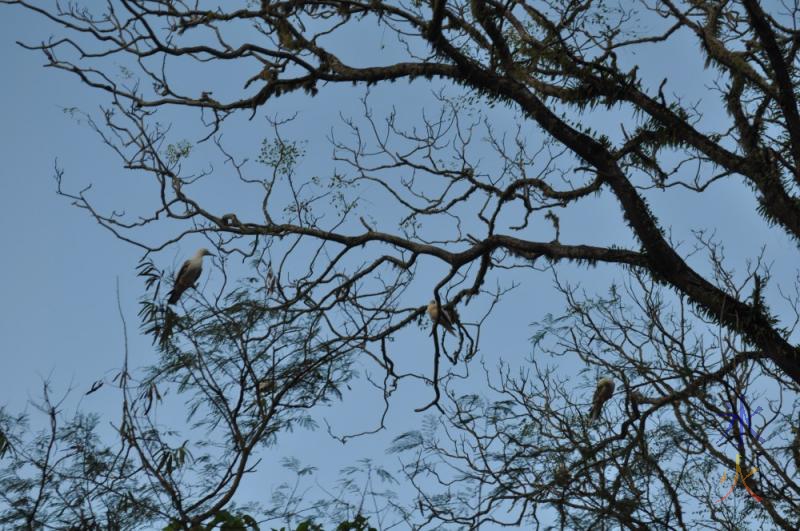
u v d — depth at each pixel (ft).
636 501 40.29
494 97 49.21
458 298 52.39
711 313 44.06
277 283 45.50
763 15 44.57
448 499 41.47
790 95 45.70
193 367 37.91
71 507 35.65
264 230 49.19
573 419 43.57
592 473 41.60
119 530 35.17
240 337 38.93
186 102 50.96
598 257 47.26
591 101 48.65
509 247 49.80
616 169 47.26
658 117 47.78
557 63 48.78
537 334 44.83
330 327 45.98
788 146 47.32
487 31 48.06
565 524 40.19
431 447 42.68
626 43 48.06
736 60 47.55
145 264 39.65
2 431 36.50
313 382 42.78
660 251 44.80
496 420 43.88
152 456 35.70
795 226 45.73
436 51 49.16
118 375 36.09
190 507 35.94
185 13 50.88
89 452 36.55
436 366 49.83
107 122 48.67
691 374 39.50
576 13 46.80
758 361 41.27
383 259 50.57
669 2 48.21
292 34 51.96
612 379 43.57
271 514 37.60
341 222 50.44
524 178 51.34
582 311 44.06
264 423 37.01
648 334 42.39
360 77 50.70
